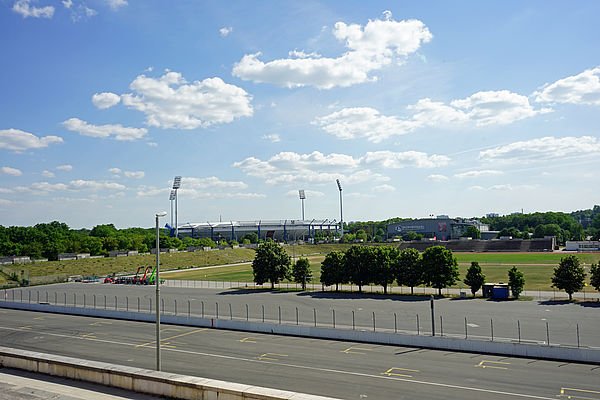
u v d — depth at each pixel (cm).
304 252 19350
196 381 2311
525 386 2973
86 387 2572
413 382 3116
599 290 6353
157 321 2831
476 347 3888
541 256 13862
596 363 3447
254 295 7756
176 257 15088
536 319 5091
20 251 14538
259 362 3709
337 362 3659
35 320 5994
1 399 2398
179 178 19038
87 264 12838
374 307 6209
